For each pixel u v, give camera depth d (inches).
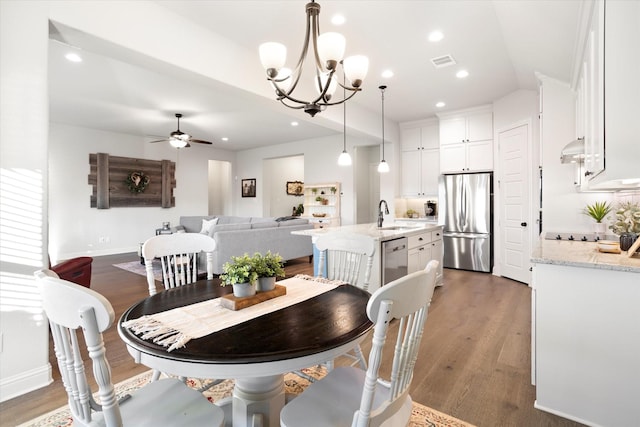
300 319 52.5
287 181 410.0
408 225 183.9
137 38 101.3
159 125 270.2
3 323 77.7
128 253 294.7
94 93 191.5
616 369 67.4
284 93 81.2
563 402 72.9
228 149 388.2
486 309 143.2
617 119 62.2
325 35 69.4
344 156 168.9
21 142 79.8
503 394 80.6
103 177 284.5
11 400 77.4
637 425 65.6
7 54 77.9
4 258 78.0
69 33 90.8
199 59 118.5
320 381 54.5
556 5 89.6
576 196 144.7
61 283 36.1
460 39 129.4
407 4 106.6
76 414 40.5
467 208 223.5
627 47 61.2
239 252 201.5
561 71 132.3
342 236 88.1
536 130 177.9
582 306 70.7
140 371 91.1
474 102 211.5
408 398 51.4
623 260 71.9
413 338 44.7
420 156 256.4
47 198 84.4
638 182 73.2
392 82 175.8
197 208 358.3
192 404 48.1
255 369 40.4
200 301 61.6
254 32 124.0
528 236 183.5
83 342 107.3
